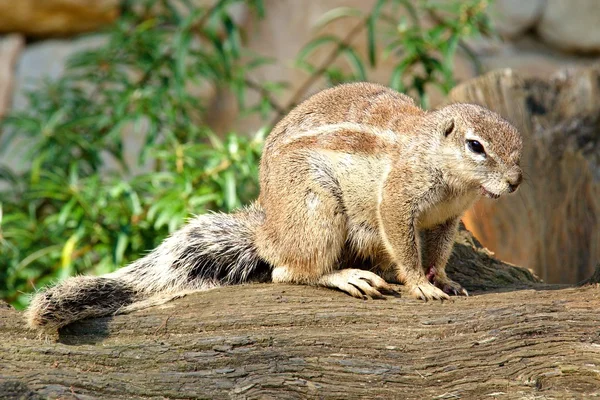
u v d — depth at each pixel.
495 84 14.13
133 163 20.59
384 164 9.55
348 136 9.69
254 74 22.12
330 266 9.69
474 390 8.39
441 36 17.42
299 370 8.52
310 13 22.45
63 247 14.67
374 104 10.02
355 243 9.91
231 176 13.83
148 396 8.32
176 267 9.99
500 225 13.71
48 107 17.66
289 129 10.00
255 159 14.66
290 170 9.62
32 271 15.13
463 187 9.53
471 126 9.35
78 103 17.19
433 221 9.82
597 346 8.47
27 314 8.88
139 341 8.74
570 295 9.08
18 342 8.66
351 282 9.41
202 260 10.10
